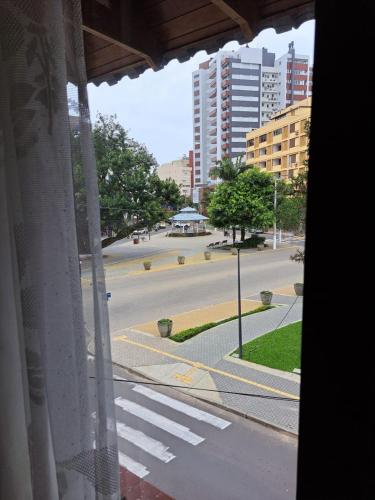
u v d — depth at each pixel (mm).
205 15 1022
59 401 487
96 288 507
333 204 392
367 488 411
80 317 495
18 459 561
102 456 518
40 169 451
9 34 431
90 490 517
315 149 396
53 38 443
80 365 498
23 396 526
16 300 494
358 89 365
